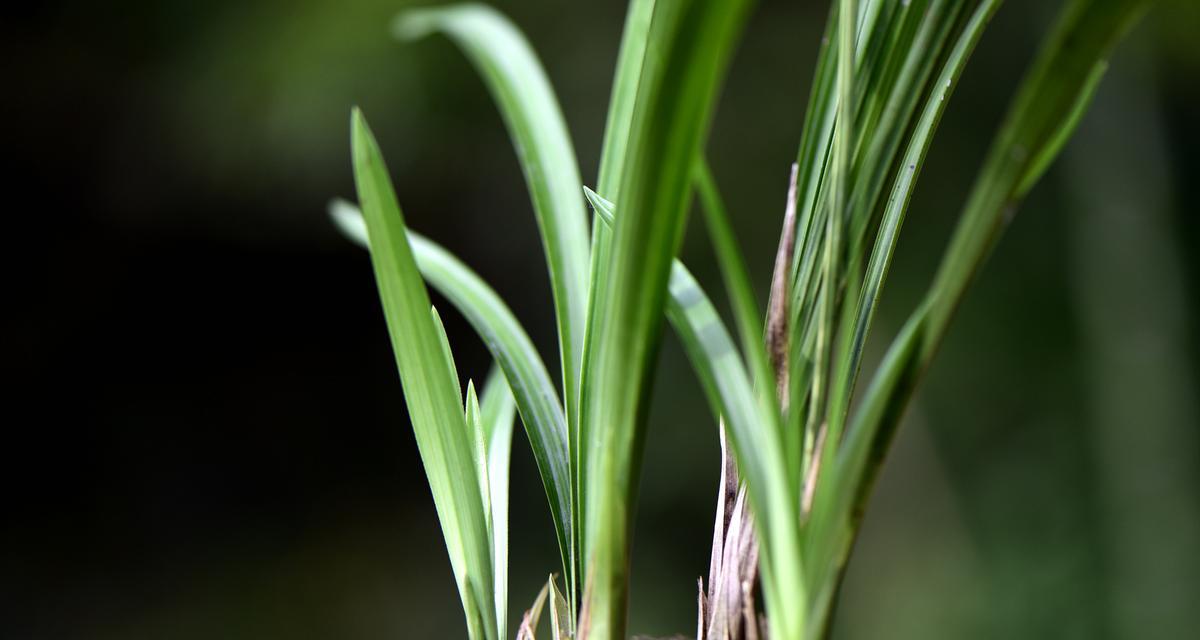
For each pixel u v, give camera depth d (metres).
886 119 0.77
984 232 0.72
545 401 0.83
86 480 6.50
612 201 0.83
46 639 5.71
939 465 5.62
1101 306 5.37
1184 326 5.24
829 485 0.75
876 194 0.77
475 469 0.81
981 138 5.58
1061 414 5.57
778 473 0.74
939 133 5.59
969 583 5.39
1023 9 5.41
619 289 0.74
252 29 5.11
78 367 6.56
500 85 0.89
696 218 5.29
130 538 6.41
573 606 0.80
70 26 5.31
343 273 7.09
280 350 7.20
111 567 6.21
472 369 6.40
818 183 0.79
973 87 5.58
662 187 0.73
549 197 0.86
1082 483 5.42
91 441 6.56
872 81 0.77
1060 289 5.72
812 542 0.75
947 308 0.73
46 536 6.21
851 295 0.76
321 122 5.00
